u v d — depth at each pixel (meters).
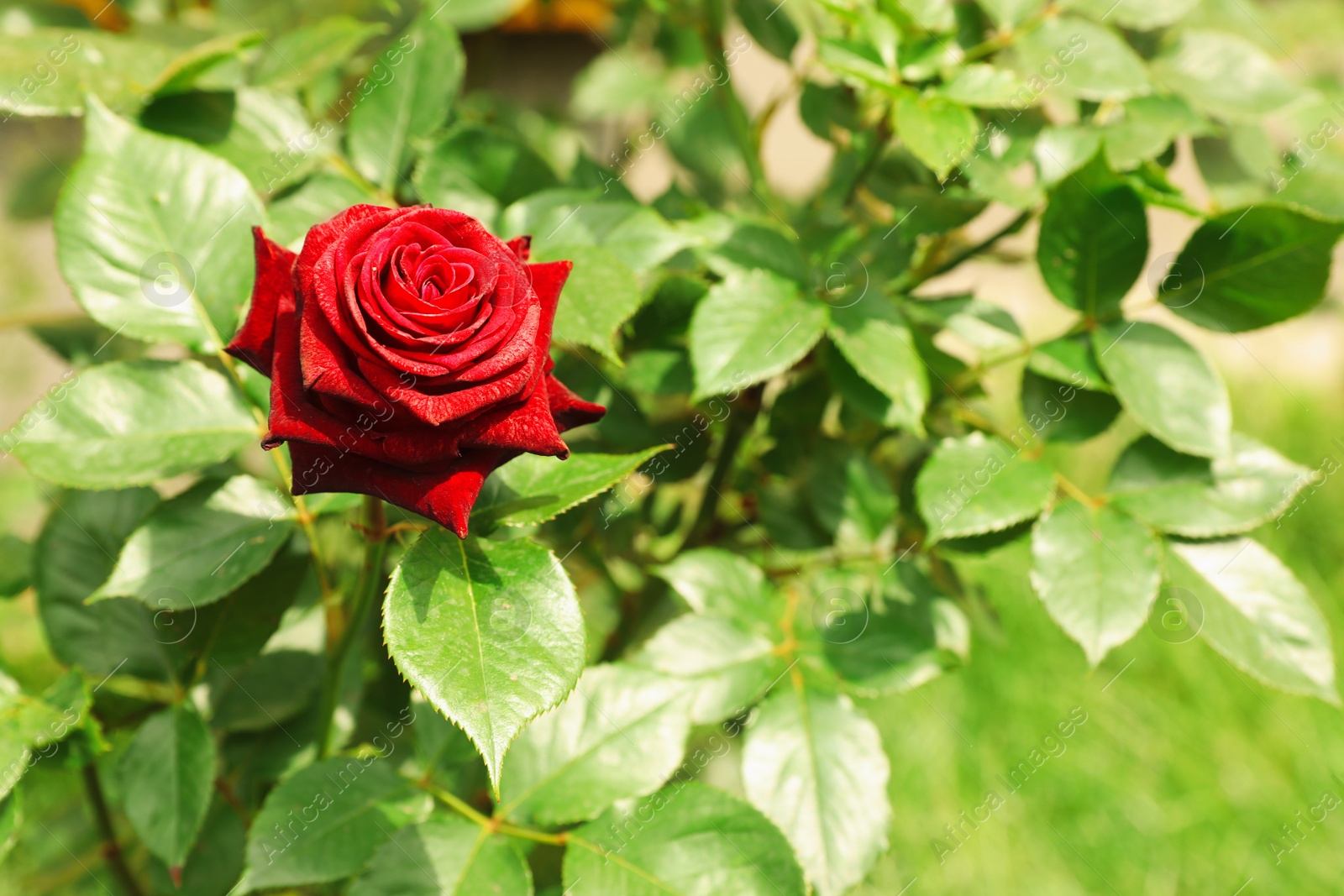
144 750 0.71
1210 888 1.18
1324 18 0.88
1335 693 0.71
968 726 1.32
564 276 0.62
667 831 0.68
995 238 0.78
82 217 0.68
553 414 0.62
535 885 0.75
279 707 0.76
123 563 0.67
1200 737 1.32
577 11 1.39
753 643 0.74
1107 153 0.74
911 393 0.71
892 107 0.74
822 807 0.70
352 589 0.74
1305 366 1.96
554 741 0.70
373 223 0.60
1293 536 1.58
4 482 1.19
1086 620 0.71
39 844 0.88
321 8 0.82
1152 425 0.72
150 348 0.82
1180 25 0.79
